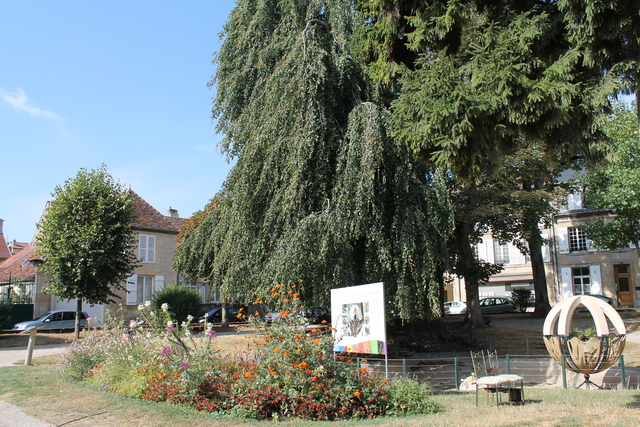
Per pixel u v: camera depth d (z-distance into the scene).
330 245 12.05
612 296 32.38
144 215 31.41
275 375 6.80
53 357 13.44
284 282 11.80
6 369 11.18
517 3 7.82
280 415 6.56
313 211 13.03
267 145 13.36
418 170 13.11
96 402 7.29
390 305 12.61
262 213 13.78
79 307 19.75
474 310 20.42
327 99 13.13
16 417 6.53
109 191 20.59
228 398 6.88
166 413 6.52
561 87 6.36
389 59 9.13
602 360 10.09
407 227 12.36
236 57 15.77
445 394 9.58
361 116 12.38
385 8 8.94
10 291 28.22
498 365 13.80
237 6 16.30
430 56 7.96
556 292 34.31
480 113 6.60
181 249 19.36
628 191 18.33
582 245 33.88
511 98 6.62
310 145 12.33
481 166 7.11
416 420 6.37
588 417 6.27
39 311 27.00
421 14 8.10
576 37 6.75
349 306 9.43
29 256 31.02
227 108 15.52
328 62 13.26
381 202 12.62
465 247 20.31
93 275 19.28
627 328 19.52
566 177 32.69
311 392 6.66
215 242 15.19
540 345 16.98
